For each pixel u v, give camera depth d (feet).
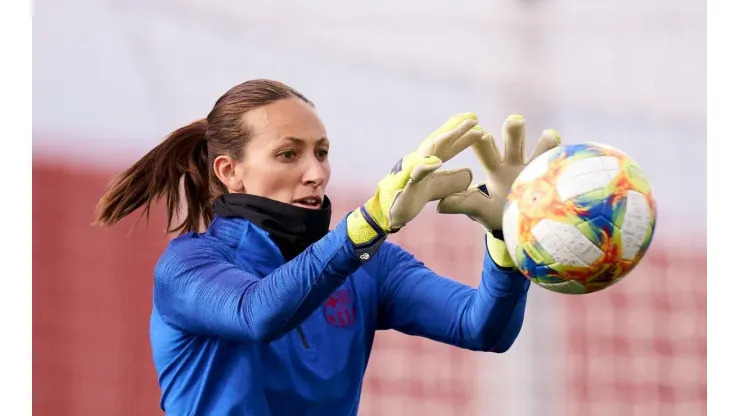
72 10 74.64
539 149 32.45
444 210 31.78
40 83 73.72
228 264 31.89
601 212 28.81
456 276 71.67
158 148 37.76
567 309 73.26
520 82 61.72
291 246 34.12
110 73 74.69
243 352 32.17
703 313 74.13
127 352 69.97
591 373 73.31
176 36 75.10
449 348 70.28
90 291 70.18
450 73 74.18
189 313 31.30
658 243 75.15
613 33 77.30
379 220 29.45
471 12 73.87
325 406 33.17
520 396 58.95
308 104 35.17
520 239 29.73
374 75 74.64
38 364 69.62
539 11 62.39
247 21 75.20
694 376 73.82
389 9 75.15
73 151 73.15
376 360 70.64
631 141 76.28
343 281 29.91
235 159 34.68
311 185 34.12
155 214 70.28
